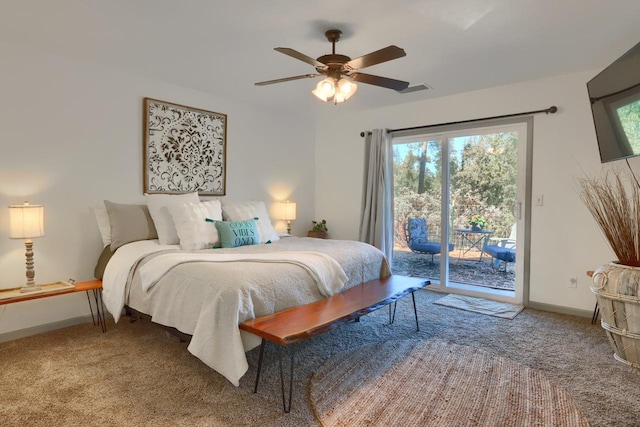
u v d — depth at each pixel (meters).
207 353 1.92
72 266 3.12
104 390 2.03
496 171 3.94
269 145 4.76
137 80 3.48
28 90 2.85
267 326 1.91
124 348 2.60
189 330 2.10
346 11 2.27
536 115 3.61
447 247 4.31
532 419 1.79
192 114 3.90
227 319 1.95
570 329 3.04
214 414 1.81
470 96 4.01
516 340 2.80
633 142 2.56
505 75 3.45
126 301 2.68
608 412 1.84
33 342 2.72
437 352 2.57
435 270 4.43
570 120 3.43
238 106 4.38
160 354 2.50
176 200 3.33
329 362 2.40
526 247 3.70
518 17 2.34
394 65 3.18
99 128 3.24
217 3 2.18
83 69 3.13
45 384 2.09
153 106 3.58
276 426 1.72
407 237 4.65
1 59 2.72
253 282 2.11
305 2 2.16
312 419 1.78
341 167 5.14
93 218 3.23
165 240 3.13
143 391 2.02
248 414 1.81
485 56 2.98
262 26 2.47
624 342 2.31
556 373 2.26
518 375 2.23
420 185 4.51
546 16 2.32
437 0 2.14
